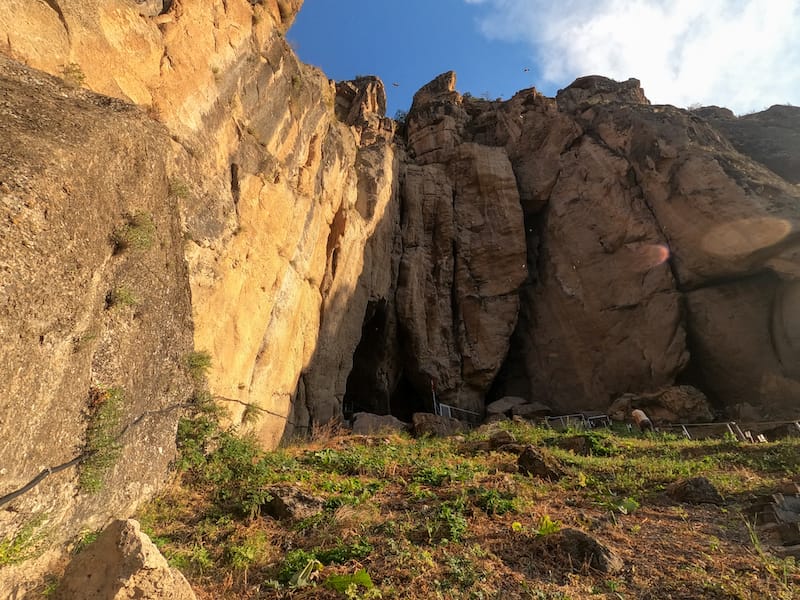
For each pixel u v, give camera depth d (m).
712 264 20.83
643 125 24.61
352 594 4.02
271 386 12.11
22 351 3.77
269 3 13.34
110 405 5.02
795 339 18.88
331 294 17.75
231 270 9.66
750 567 4.87
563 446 12.25
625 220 23.81
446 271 26.52
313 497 6.49
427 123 31.41
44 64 6.04
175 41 8.88
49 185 4.14
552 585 4.44
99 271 4.94
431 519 6.00
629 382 22.05
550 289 26.03
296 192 13.48
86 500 4.71
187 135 8.79
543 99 30.75
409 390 26.20
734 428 16.62
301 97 14.34
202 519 5.90
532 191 28.00
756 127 27.39
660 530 6.13
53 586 3.72
